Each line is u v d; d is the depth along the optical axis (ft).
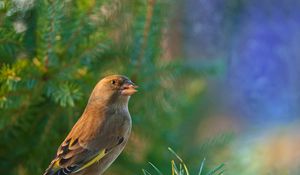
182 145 10.28
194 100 10.34
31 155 10.07
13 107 9.96
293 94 11.51
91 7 10.05
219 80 11.42
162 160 10.22
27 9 10.09
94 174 10.07
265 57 11.42
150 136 10.21
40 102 10.03
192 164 10.25
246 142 10.72
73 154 10.02
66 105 10.04
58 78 9.99
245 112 11.47
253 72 11.41
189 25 11.06
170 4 10.16
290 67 11.48
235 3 11.09
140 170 10.20
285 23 11.46
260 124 11.42
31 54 10.05
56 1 9.99
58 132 10.07
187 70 10.23
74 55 10.02
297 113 11.50
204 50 11.11
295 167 10.61
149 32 10.12
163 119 10.22
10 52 10.01
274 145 11.08
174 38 11.06
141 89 10.15
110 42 10.04
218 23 11.10
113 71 10.15
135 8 10.12
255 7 11.31
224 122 11.43
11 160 10.08
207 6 11.07
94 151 10.05
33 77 9.96
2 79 9.92
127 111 10.14
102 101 10.10
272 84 11.48
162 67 10.16
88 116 10.09
